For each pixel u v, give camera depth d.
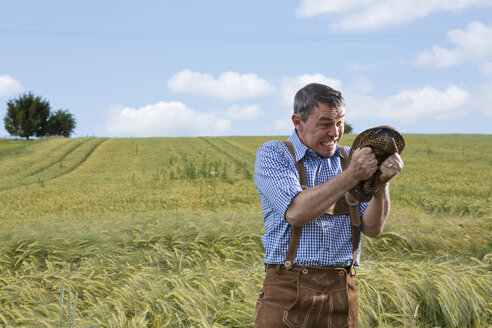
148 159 37.47
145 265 6.21
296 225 1.61
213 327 3.54
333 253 1.77
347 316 1.80
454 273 4.58
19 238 7.11
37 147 47.09
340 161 1.89
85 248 6.92
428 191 15.56
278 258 1.79
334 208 1.78
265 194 1.77
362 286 4.23
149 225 7.85
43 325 3.86
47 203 14.87
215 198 14.49
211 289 4.43
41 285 5.30
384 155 1.49
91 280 5.13
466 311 4.04
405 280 4.40
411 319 3.95
